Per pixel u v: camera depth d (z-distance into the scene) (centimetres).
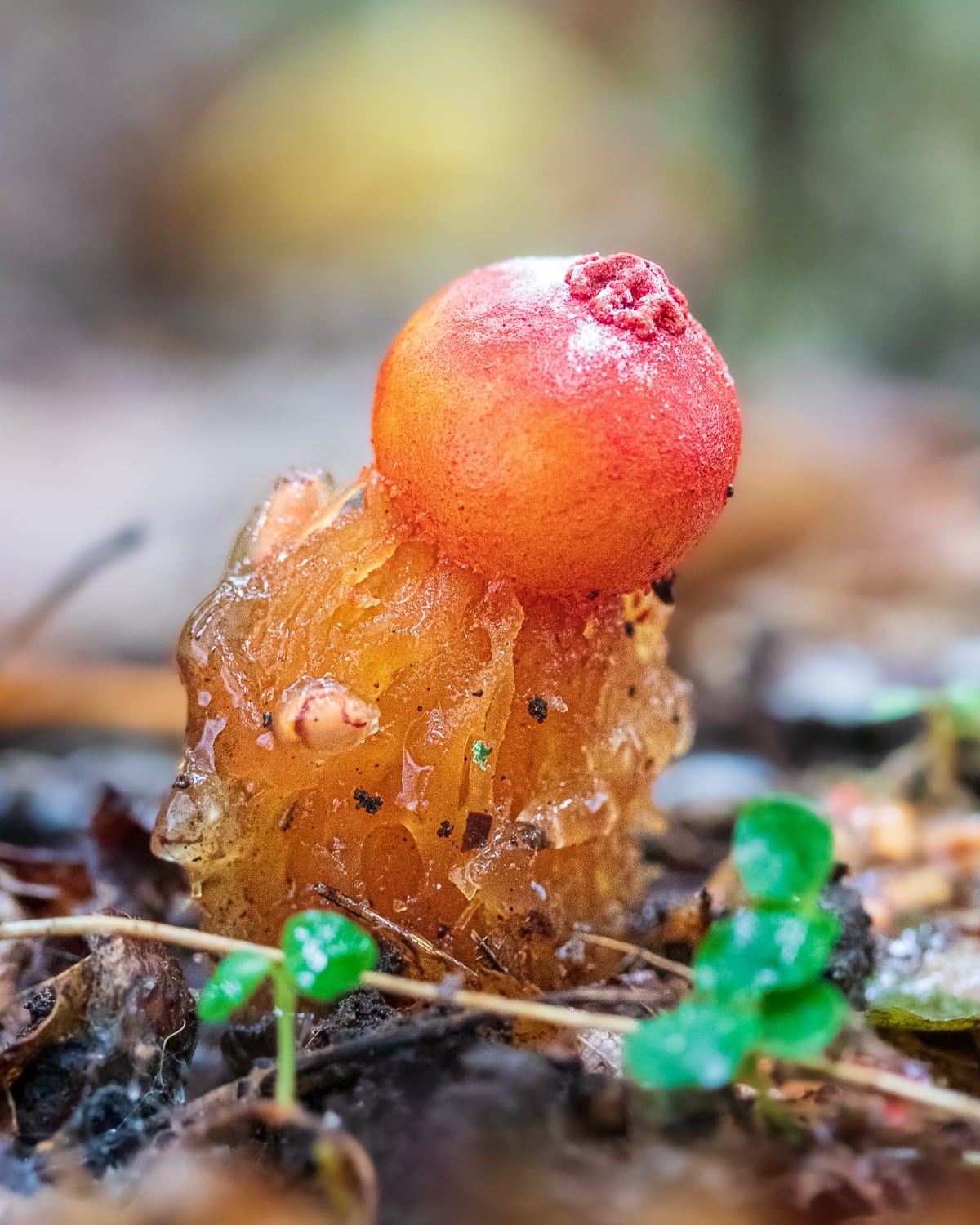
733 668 26
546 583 12
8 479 41
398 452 12
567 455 12
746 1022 11
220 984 11
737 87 63
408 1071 12
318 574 12
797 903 12
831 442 40
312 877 12
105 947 12
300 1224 11
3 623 28
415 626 12
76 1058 12
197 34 74
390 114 68
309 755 12
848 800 17
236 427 47
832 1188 11
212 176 69
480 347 12
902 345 65
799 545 36
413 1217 11
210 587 32
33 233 70
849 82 60
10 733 23
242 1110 11
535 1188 11
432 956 12
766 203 63
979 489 42
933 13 59
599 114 68
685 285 63
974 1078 12
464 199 67
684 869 16
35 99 73
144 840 14
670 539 12
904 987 13
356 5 72
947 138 62
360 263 68
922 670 24
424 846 12
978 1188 11
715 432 12
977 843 16
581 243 65
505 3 71
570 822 12
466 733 12
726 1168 11
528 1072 11
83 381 57
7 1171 11
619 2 69
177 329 67
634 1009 12
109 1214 11
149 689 24
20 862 15
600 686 12
